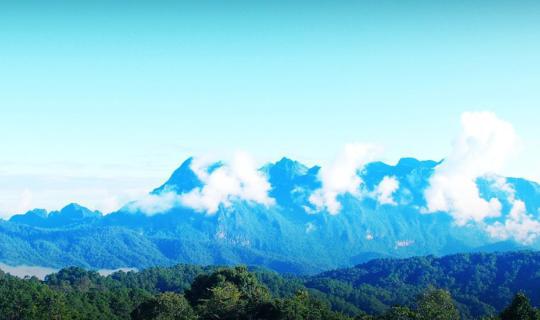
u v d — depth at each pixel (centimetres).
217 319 15425
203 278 19662
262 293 17862
